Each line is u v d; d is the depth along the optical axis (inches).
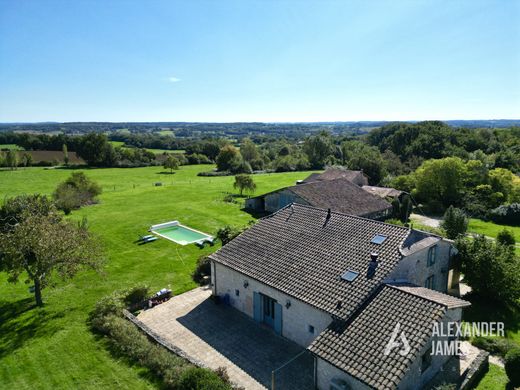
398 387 535.5
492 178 2333.9
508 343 729.6
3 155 4220.0
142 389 610.2
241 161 4089.6
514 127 4909.0
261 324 833.5
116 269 1169.4
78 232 942.4
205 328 821.2
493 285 917.2
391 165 3353.8
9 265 865.5
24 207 1300.4
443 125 4409.5
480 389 614.9
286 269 806.5
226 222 1801.2
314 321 703.7
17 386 624.1
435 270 892.0
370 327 607.5
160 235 1556.3
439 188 2335.1
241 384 639.1
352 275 723.4
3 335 779.4
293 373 667.4
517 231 1797.5
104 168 4320.9
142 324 801.6
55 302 940.6
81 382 629.3
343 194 1764.3
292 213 1014.4
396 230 811.4
